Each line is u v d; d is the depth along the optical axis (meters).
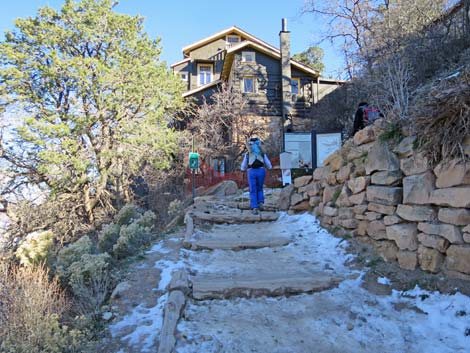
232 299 3.15
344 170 4.61
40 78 13.77
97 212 15.09
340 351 2.32
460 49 7.62
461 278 2.66
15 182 14.29
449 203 2.76
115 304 3.00
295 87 19.20
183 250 4.41
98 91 13.93
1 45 13.26
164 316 2.68
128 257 4.20
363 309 2.87
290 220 5.91
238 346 2.38
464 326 2.39
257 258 4.24
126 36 15.14
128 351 2.33
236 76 18.31
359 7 13.74
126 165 15.48
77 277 3.10
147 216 5.73
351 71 12.88
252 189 6.39
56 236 13.03
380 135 3.89
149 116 15.09
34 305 2.53
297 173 8.48
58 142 13.05
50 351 2.15
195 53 24.31
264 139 17.08
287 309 2.97
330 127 14.70
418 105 3.24
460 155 2.70
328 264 3.90
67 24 14.32
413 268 3.13
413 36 9.05
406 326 2.56
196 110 18.27
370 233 3.84
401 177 3.45
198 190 10.78
